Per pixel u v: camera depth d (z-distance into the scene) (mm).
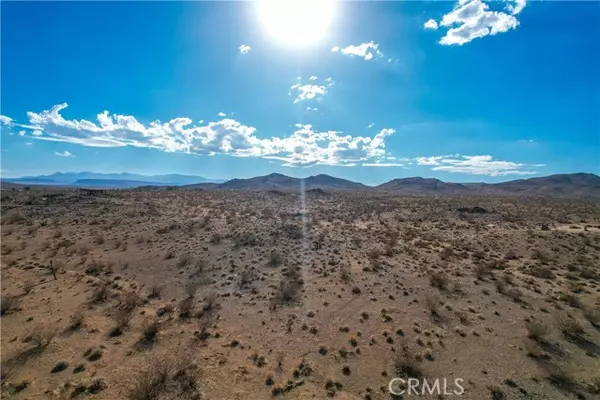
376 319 15016
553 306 16578
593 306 16344
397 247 29891
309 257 25562
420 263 24500
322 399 9609
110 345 12109
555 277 21250
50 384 9734
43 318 14000
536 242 31672
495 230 39406
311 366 11242
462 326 14398
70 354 11344
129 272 21578
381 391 10055
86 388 9625
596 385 10188
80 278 19500
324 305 16547
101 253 25828
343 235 34875
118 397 9367
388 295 17938
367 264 23859
